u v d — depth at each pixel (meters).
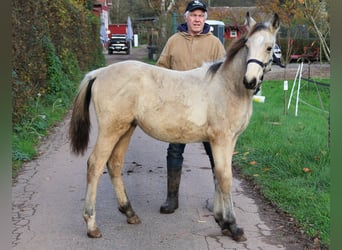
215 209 4.79
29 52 9.81
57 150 8.22
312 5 10.21
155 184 6.34
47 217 5.13
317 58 22.45
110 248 4.36
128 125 4.57
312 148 7.09
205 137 4.52
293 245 4.39
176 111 4.44
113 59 32.59
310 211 5.00
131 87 4.49
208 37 5.25
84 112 4.70
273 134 8.59
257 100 13.09
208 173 6.84
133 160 7.60
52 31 12.77
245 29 4.48
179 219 5.09
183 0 27.22
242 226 4.85
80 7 19.12
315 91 15.02
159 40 25.80
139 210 5.36
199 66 5.20
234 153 7.61
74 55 15.78
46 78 12.02
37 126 9.32
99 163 4.55
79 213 5.27
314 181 5.89
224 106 4.34
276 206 5.35
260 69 4.05
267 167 6.70
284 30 22.08
